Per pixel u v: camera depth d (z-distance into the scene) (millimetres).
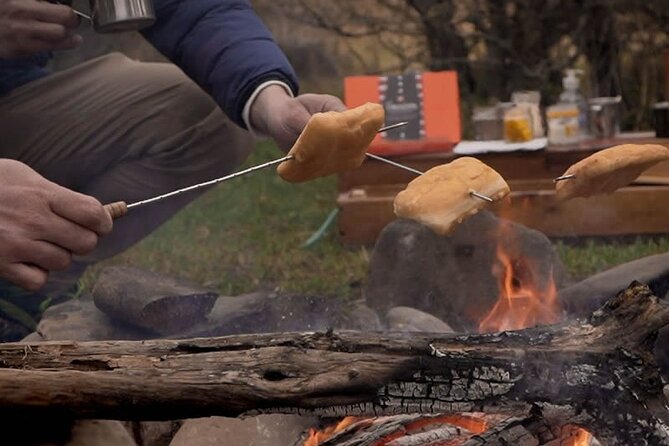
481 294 4129
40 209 2461
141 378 2057
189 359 2104
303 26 8508
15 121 4094
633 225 5328
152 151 4129
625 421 2068
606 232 5355
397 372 2078
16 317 3846
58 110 4094
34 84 4117
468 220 4137
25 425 2143
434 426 2443
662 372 3021
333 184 6973
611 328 2121
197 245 5766
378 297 4195
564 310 3752
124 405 2055
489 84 7590
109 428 2215
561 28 7375
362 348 2111
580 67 7543
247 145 4391
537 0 7309
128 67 4203
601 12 7254
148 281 3479
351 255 5449
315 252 5539
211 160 4238
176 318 3426
